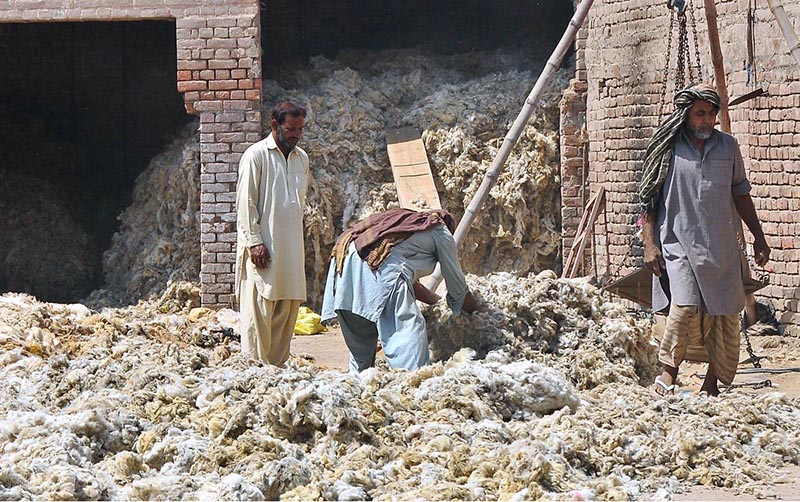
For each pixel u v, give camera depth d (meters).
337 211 13.95
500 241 13.85
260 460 5.81
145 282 14.33
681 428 6.59
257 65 13.30
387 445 6.14
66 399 6.98
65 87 17.97
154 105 18.03
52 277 15.51
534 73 14.68
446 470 5.81
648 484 5.98
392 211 8.61
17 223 15.89
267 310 8.57
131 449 6.13
